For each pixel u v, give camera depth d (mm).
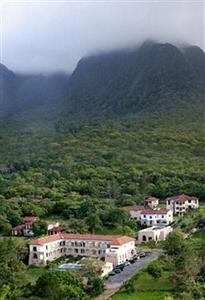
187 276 149125
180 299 135250
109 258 179625
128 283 149250
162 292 144750
